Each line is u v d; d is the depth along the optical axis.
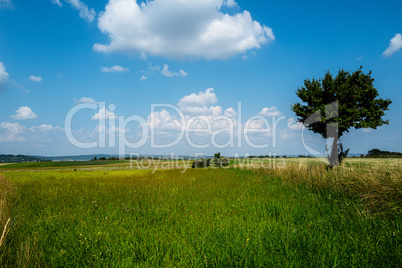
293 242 3.93
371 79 20.00
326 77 21.06
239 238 4.04
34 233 4.53
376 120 19.45
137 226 5.13
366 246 3.75
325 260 3.34
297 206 6.57
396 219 5.00
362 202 6.65
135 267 3.29
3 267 3.38
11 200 7.99
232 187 10.79
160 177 16.89
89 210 6.50
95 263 3.44
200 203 7.31
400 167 8.01
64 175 21.78
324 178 10.20
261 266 3.23
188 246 3.88
